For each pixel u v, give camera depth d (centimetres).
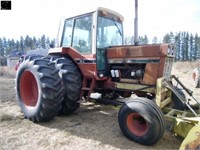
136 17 519
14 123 403
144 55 383
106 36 457
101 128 385
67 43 491
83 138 340
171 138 340
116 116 457
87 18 440
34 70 397
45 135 349
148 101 317
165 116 325
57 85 388
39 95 387
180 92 396
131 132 329
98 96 465
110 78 441
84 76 443
